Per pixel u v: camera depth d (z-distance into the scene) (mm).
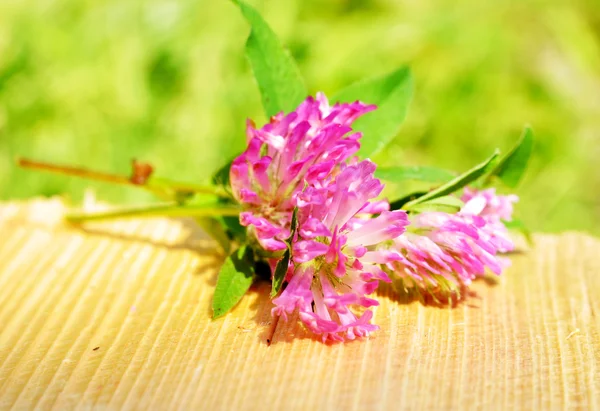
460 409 263
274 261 288
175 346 280
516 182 298
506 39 551
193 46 500
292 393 266
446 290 288
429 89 520
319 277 277
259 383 269
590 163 519
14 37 501
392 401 264
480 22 561
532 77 544
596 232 478
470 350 279
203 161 459
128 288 303
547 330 286
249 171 285
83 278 307
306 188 279
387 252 276
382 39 535
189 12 514
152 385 270
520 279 307
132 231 333
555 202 494
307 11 545
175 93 492
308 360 274
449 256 279
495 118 517
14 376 273
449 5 579
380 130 305
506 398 266
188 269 312
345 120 284
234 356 276
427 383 269
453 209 281
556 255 319
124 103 481
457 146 504
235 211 299
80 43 504
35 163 338
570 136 523
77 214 337
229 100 482
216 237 315
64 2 518
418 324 286
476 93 523
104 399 267
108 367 275
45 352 280
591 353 279
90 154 462
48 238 327
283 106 302
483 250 281
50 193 443
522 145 292
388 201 290
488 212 290
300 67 512
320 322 271
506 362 275
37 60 494
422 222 280
